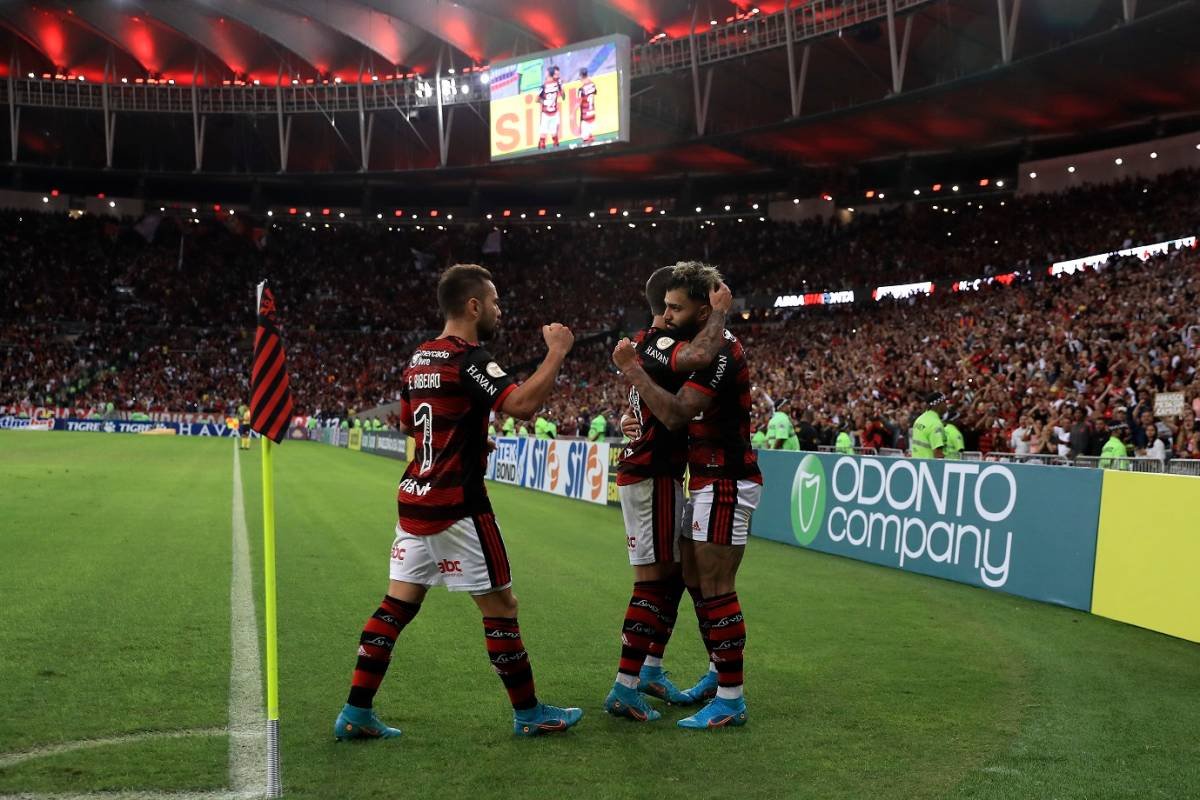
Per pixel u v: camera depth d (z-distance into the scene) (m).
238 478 19.33
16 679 4.75
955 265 38.88
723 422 4.47
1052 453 14.93
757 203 52.25
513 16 39.25
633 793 3.46
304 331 54.84
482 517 4.04
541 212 57.03
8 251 54.72
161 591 7.25
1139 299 23.25
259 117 50.72
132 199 58.03
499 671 4.09
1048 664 5.70
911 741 4.14
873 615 7.19
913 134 41.56
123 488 15.90
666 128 43.91
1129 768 3.83
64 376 50.59
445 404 4.04
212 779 3.51
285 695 4.64
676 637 6.25
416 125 49.88
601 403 32.31
